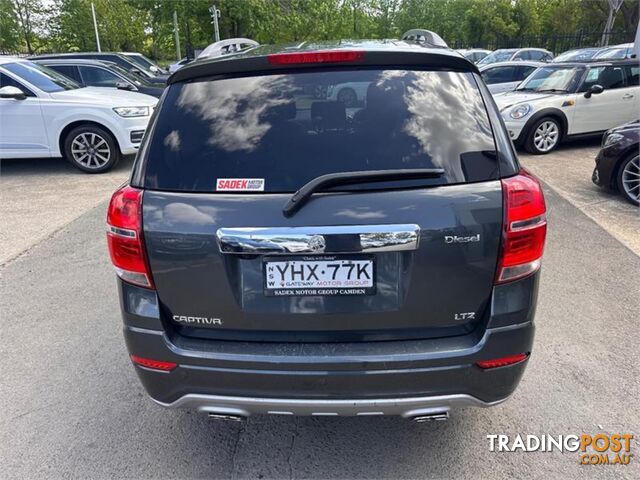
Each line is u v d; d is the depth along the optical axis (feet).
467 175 5.70
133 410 8.32
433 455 7.27
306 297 5.78
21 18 110.73
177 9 73.46
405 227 5.45
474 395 6.09
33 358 9.78
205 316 6.01
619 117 28.86
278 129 5.99
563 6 116.47
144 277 5.98
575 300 11.46
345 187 5.58
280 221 5.50
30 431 7.86
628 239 15.08
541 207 5.82
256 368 5.89
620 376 8.81
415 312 5.82
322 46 6.93
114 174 25.80
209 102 6.28
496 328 5.87
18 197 21.52
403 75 6.25
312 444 7.54
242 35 77.15
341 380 5.86
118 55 44.98
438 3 144.36
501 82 40.73
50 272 13.76
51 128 25.16
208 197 5.72
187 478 6.97
